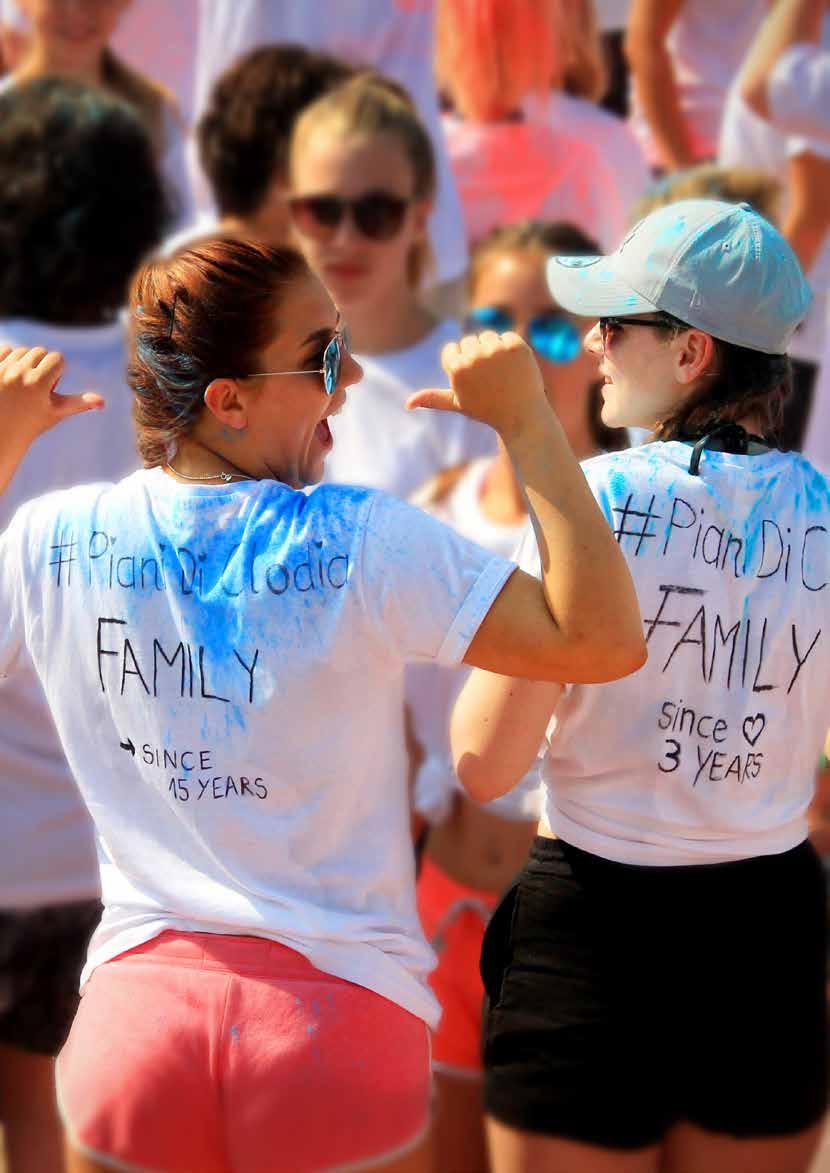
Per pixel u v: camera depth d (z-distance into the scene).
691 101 18.14
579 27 17.86
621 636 6.74
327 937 7.17
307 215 15.09
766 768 7.87
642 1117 8.04
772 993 7.96
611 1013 7.92
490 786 7.97
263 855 7.16
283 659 7.03
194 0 18.47
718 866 7.88
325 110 15.05
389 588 6.93
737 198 15.04
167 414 7.38
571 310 8.12
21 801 11.69
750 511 7.68
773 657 7.72
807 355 16.66
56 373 7.50
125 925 7.40
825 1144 12.85
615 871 7.89
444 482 12.81
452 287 16.94
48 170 12.21
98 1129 7.22
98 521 7.41
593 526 6.78
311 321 7.31
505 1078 8.24
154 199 12.89
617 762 7.79
